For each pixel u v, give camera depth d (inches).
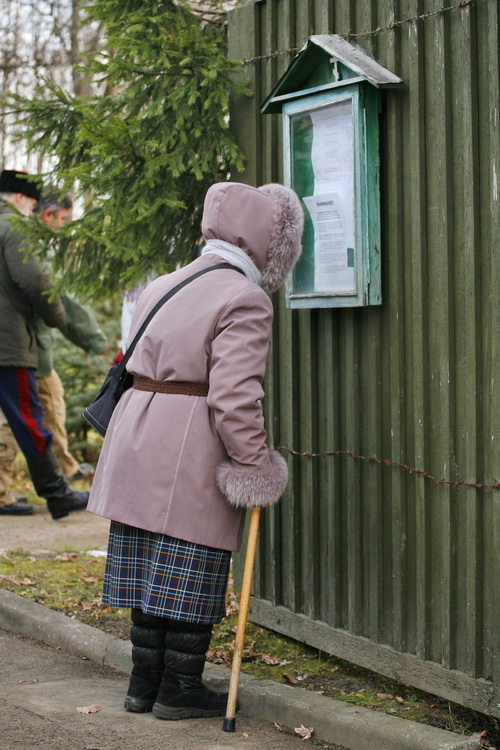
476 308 119.3
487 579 120.5
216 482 121.3
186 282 124.8
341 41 138.3
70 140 180.4
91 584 190.9
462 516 123.6
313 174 142.4
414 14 126.9
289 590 156.5
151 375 124.4
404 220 131.3
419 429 128.8
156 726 124.4
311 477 150.0
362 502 141.7
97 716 127.3
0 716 125.8
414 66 126.8
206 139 164.2
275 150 158.1
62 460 276.5
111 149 161.3
